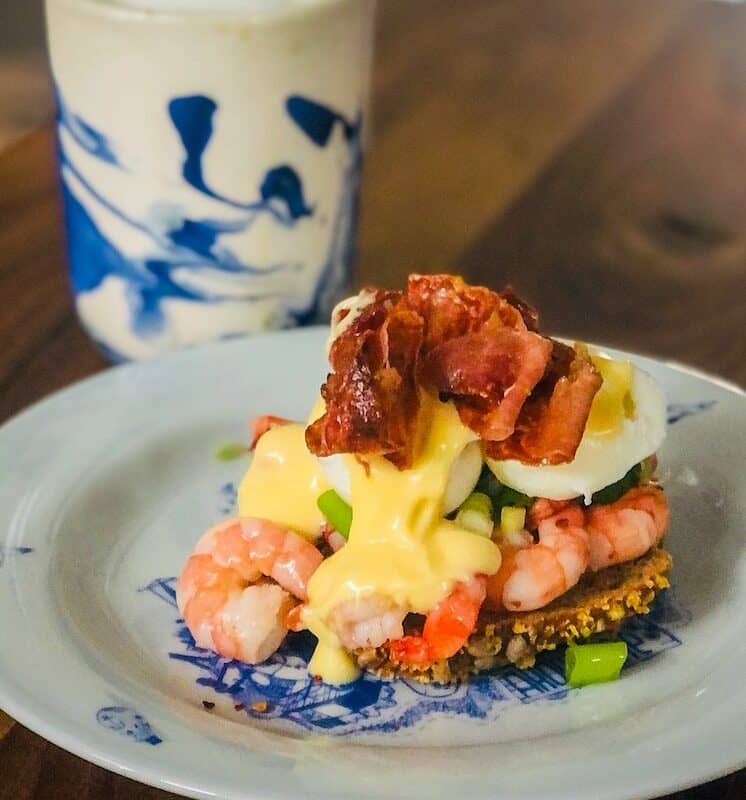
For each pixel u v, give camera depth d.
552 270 0.48
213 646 0.30
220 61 0.36
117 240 0.39
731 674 0.28
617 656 0.29
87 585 0.32
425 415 0.30
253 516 0.32
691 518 0.34
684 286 0.47
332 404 0.29
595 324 0.45
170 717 0.27
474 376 0.29
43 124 0.61
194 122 0.37
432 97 0.63
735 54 0.69
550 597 0.30
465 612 0.29
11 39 0.75
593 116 0.61
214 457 0.37
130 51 0.36
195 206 0.38
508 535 0.30
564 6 0.76
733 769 0.25
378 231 0.50
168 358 0.40
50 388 0.41
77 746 0.25
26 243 0.48
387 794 0.25
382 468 0.30
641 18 0.75
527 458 0.30
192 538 0.35
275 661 0.30
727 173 0.56
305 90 0.38
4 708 0.26
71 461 0.35
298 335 0.41
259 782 0.25
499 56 0.68
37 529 0.33
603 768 0.25
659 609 0.32
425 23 0.73
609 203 0.53
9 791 0.26
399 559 0.29
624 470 0.31
